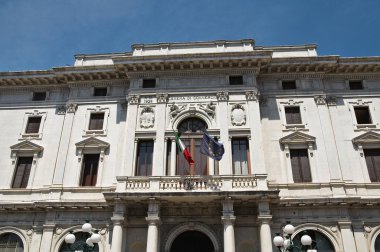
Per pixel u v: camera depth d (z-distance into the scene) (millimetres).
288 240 17859
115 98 30578
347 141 27734
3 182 28141
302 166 27000
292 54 31453
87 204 25531
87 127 29641
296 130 28125
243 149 27031
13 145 29438
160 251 23844
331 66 29562
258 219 23156
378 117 28594
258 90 29094
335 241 23922
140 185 24500
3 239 26016
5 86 32188
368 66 29719
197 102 28734
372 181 26281
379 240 24172
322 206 24797
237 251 23719
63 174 27609
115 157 28062
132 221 24812
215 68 29625
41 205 25812
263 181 24156
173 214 24734
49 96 31734
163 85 29562
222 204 23547
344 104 29266
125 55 32062
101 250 24641
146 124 28031
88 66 30750
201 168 26766
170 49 31516
